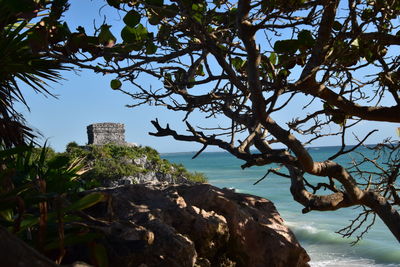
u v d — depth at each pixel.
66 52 3.17
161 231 3.30
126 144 41.94
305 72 3.17
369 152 66.12
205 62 4.18
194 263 3.37
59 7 2.96
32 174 4.43
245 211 4.22
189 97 3.65
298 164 3.40
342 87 3.54
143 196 4.26
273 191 40.88
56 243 2.62
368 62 3.24
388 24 3.78
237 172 69.19
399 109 3.47
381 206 3.85
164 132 3.38
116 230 3.15
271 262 3.88
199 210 3.98
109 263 2.95
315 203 3.90
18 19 5.05
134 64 3.21
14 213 3.60
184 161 131.25
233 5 3.55
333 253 18.97
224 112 3.91
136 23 3.07
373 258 17.92
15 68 4.96
